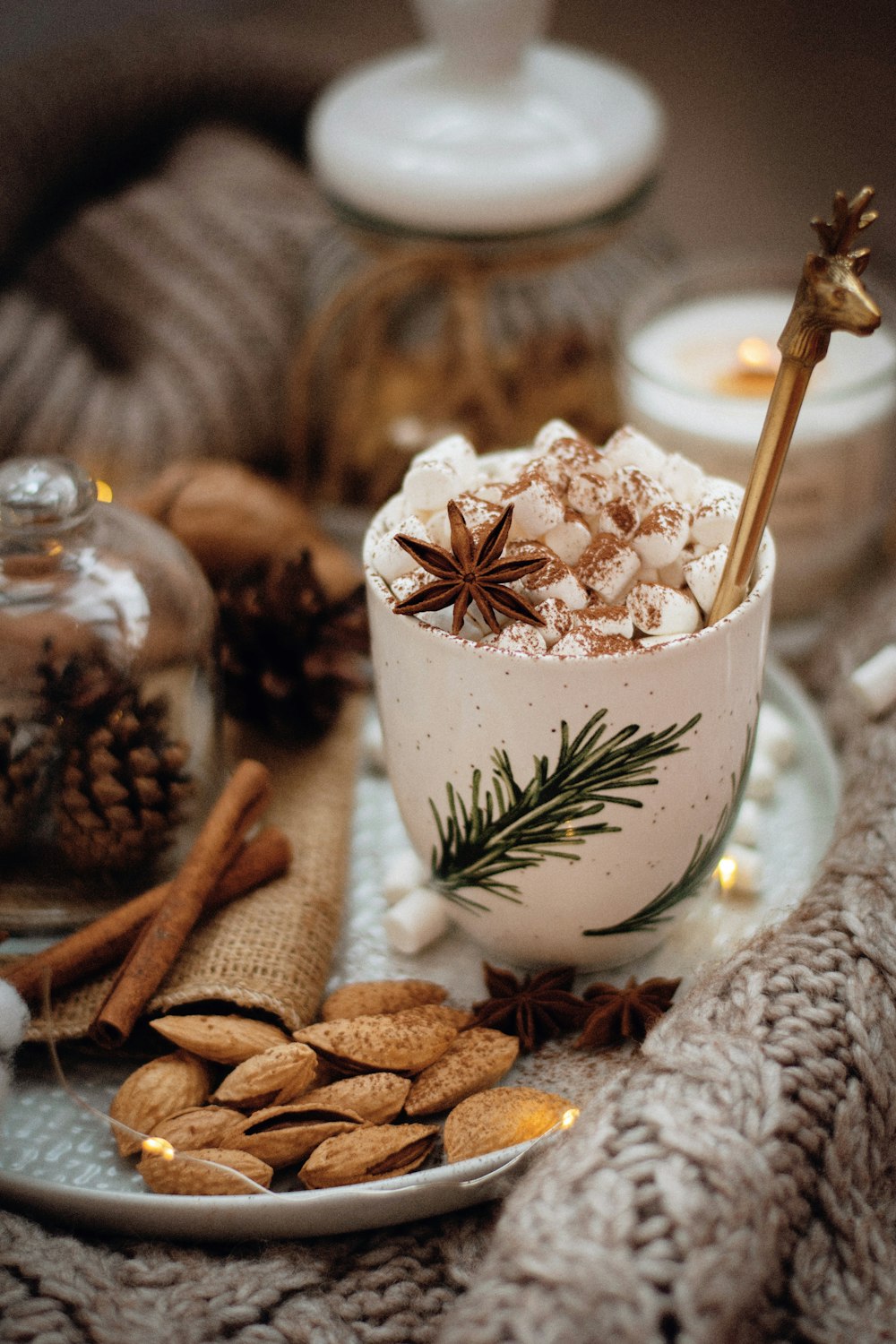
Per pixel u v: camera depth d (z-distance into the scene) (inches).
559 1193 15.1
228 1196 16.3
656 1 52.2
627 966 19.1
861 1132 16.1
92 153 33.8
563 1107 17.2
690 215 41.4
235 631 21.3
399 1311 16.2
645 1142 15.3
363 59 46.3
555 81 26.1
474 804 17.3
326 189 25.7
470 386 26.4
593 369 26.9
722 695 16.8
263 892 19.4
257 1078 17.0
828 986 16.6
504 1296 14.5
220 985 17.9
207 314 28.7
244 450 28.8
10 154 32.2
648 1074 16.0
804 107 46.8
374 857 21.0
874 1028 16.5
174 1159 16.5
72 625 19.3
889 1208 16.6
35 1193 16.6
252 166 32.4
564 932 18.1
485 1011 18.2
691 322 26.8
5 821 19.3
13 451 27.4
